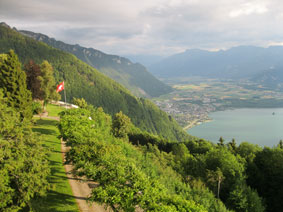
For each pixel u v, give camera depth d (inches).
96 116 2696.9
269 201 2042.3
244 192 1707.7
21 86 1855.3
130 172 919.7
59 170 1263.5
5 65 1777.8
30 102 1993.1
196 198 1328.7
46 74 2701.8
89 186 1132.5
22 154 779.4
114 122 3693.4
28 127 931.3
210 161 2262.6
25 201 763.4
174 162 2600.9
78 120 1606.8
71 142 1219.2
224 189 1940.2
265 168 2311.8
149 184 855.1
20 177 725.3
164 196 828.6
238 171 2042.3
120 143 1935.3
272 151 2370.8
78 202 972.6
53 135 1923.0
